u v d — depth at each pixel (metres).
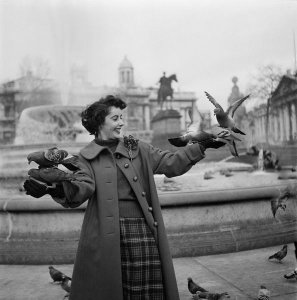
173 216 4.94
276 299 3.37
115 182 2.06
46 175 1.87
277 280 3.90
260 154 6.16
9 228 4.99
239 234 5.08
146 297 1.99
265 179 5.81
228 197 5.00
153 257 2.03
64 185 1.87
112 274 1.94
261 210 5.30
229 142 2.03
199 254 4.88
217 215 5.07
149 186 2.12
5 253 4.83
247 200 5.18
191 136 2.07
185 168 2.07
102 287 1.95
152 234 2.07
